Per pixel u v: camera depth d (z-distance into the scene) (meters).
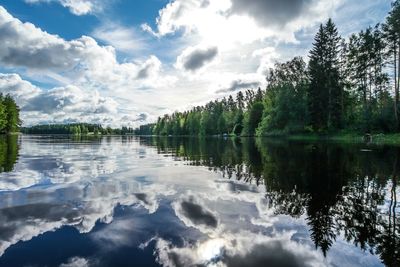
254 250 4.29
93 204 6.69
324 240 4.73
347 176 10.49
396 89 37.97
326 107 46.09
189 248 4.29
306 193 8.02
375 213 6.20
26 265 3.66
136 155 21.19
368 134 34.81
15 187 8.64
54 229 4.99
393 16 37.34
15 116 88.12
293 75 60.69
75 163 15.10
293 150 22.50
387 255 4.20
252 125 77.19
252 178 10.49
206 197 7.56
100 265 3.69
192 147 32.31
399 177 10.19
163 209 6.35
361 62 44.72
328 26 48.59
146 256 3.97
